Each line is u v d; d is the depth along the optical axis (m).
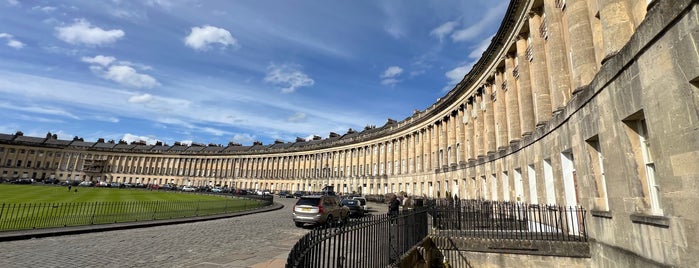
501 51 23.02
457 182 35.03
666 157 6.05
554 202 13.68
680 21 5.47
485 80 27.30
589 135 9.71
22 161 102.50
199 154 107.56
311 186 84.19
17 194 36.34
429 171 46.38
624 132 7.72
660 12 5.91
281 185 92.25
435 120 44.31
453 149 37.66
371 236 6.95
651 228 6.89
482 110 29.48
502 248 11.32
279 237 13.52
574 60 11.64
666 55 5.89
